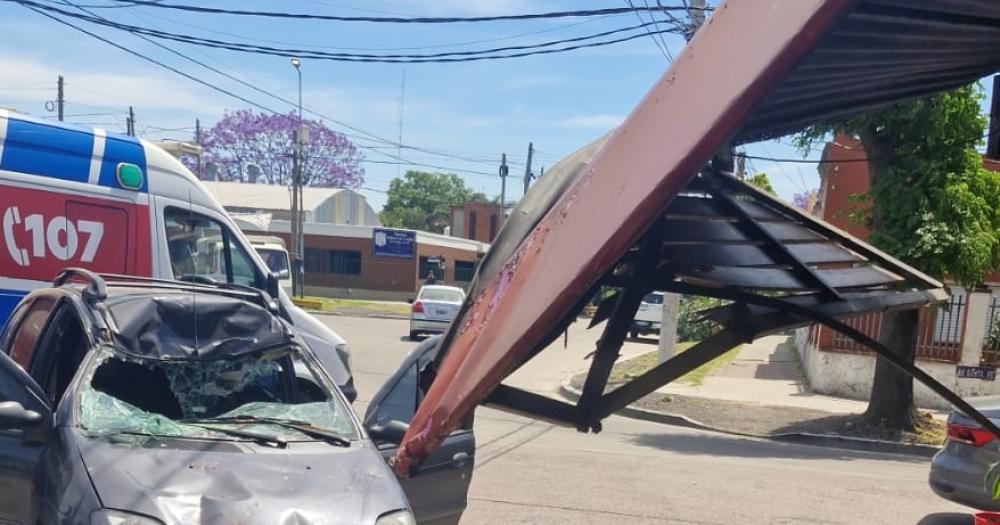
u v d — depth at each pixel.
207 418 4.41
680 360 2.57
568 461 9.36
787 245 2.65
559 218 1.61
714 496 8.05
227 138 60.22
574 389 15.92
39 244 7.08
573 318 2.18
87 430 3.85
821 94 2.05
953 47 1.91
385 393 4.89
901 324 12.63
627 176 1.42
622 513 7.18
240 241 8.39
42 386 4.72
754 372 20.02
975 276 11.66
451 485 4.91
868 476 9.66
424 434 1.69
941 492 6.71
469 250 47.94
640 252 2.41
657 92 1.49
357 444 4.23
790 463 10.38
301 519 3.37
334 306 35.41
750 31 1.31
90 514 3.27
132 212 7.66
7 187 6.92
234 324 4.96
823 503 8.02
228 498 3.39
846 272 2.71
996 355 15.49
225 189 49.12
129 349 4.54
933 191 11.62
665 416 13.74
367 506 3.58
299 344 5.06
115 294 4.87
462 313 2.11
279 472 3.70
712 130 1.26
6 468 3.88
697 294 2.44
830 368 16.39
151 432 3.93
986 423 2.56
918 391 15.73
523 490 7.81
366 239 42.97
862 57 1.84
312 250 43.22
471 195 95.00
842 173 17.31
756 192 2.69
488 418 12.28
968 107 11.56
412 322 23.22
